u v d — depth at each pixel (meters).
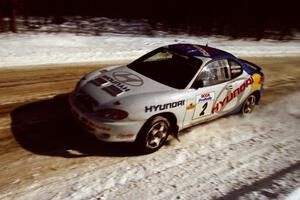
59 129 5.44
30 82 7.62
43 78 8.04
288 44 21.91
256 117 7.36
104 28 17.75
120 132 4.66
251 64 7.35
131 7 24.72
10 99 6.46
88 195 3.99
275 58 15.15
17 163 4.43
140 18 22.75
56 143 5.02
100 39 13.86
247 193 4.39
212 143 5.81
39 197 3.84
